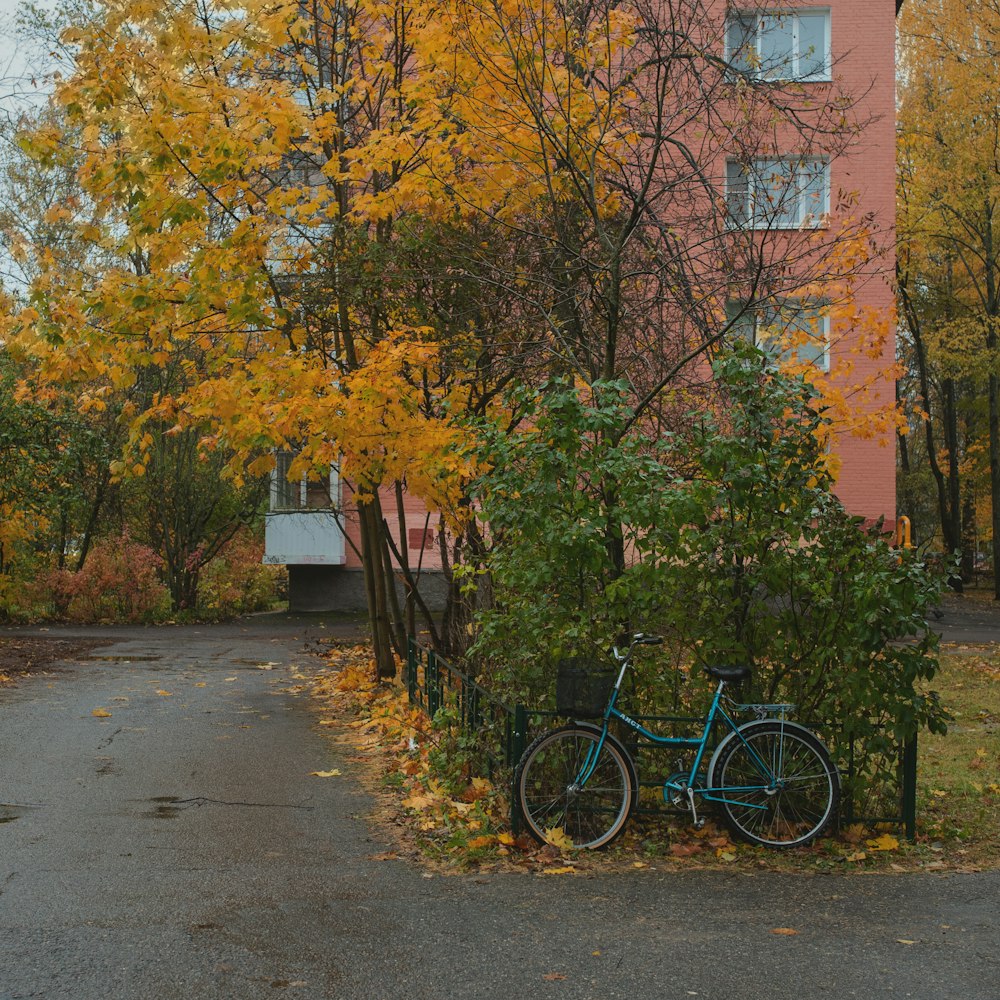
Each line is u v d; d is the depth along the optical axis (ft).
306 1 37.78
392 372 32.86
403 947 15.93
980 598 110.01
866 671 21.93
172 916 17.26
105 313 32.91
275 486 82.89
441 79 32.71
